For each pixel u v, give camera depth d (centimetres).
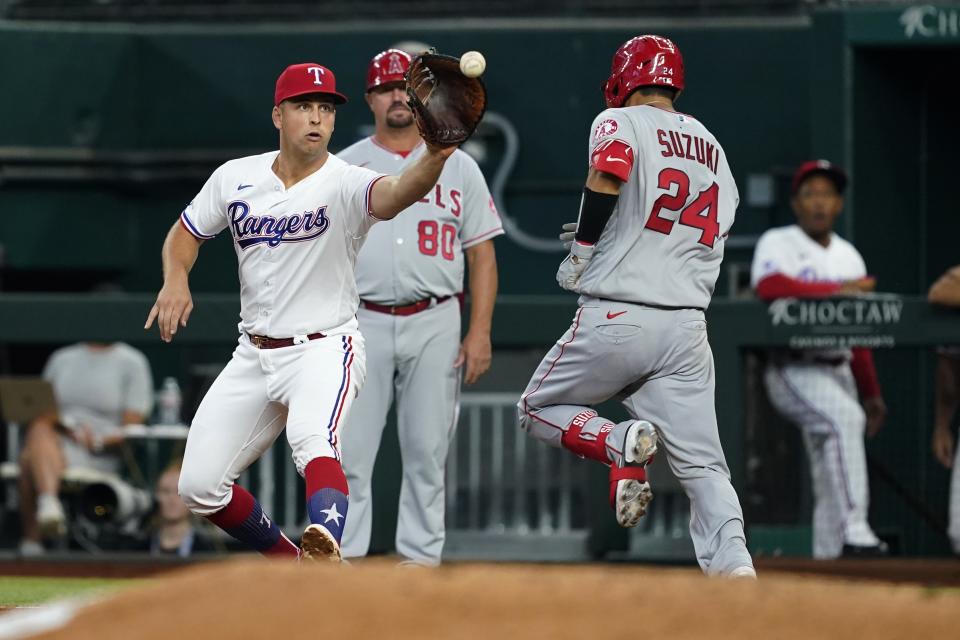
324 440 1703
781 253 2934
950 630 1134
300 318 1762
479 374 2236
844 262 2986
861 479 2814
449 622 1117
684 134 1831
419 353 2186
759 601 1170
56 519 3106
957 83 3588
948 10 3441
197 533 3238
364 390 2180
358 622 1112
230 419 1784
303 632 1102
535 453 3356
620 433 1789
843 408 2816
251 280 1778
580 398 1886
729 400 2800
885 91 3562
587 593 1170
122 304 2900
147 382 3450
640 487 1773
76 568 2944
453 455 3388
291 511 3228
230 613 1130
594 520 2891
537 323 2812
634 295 1800
